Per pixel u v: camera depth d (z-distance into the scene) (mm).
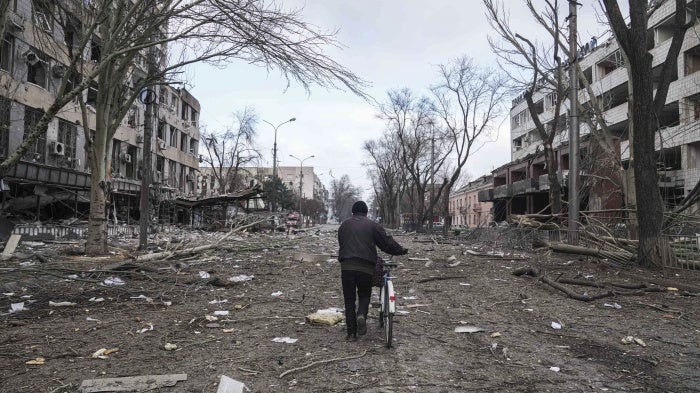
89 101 27859
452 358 5125
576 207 15672
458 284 10406
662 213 12055
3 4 7422
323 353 5215
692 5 16594
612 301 8438
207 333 6070
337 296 8898
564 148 34750
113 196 28172
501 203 50938
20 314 6926
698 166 29234
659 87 12234
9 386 4160
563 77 21891
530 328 6520
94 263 12188
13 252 13281
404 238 33438
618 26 11867
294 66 9133
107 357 5016
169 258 13695
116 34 11742
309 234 36969
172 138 42156
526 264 13383
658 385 4391
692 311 7621
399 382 4379
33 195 22047
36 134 7336
